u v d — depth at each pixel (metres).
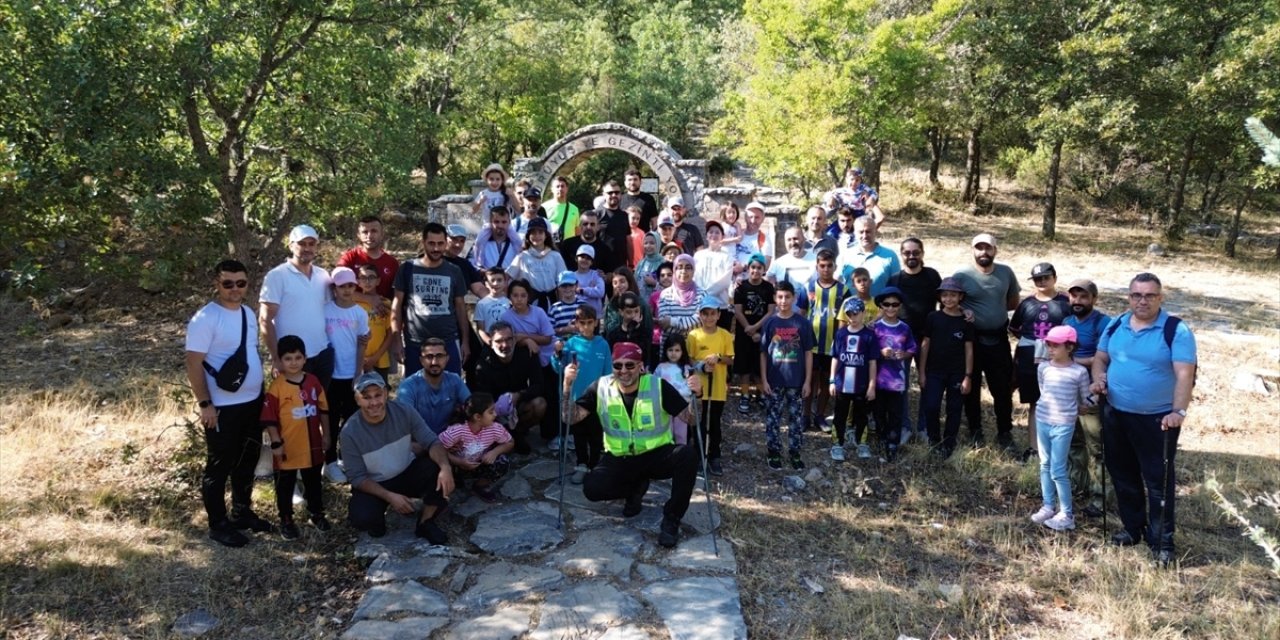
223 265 4.98
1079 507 6.40
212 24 7.98
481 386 6.57
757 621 4.66
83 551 5.07
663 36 27.92
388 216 19.19
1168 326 5.42
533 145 23.20
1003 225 24.72
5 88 6.02
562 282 7.16
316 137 10.52
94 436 6.89
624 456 5.48
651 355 6.77
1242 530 6.14
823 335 7.51
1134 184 28.81
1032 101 21.53
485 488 5.95
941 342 7.08
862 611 4.81
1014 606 4.96
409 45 11.94
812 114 18.47
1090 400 5.86
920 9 21.22
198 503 5.80
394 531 5.52
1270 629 4.65
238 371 5.06
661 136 25.33
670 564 5.14
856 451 7.18
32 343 10.16
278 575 5.02
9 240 6.02
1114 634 4.67
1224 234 24.95
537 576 4.94
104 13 6.61
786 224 11.87
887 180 29.61
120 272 7.41
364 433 5.23
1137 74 19.84
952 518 6.13
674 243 8.54
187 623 4.48
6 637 4.24
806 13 18.69
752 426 7.79
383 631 4.38
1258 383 9.67
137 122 6.71
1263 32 19.08
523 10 21.53
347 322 6.07
